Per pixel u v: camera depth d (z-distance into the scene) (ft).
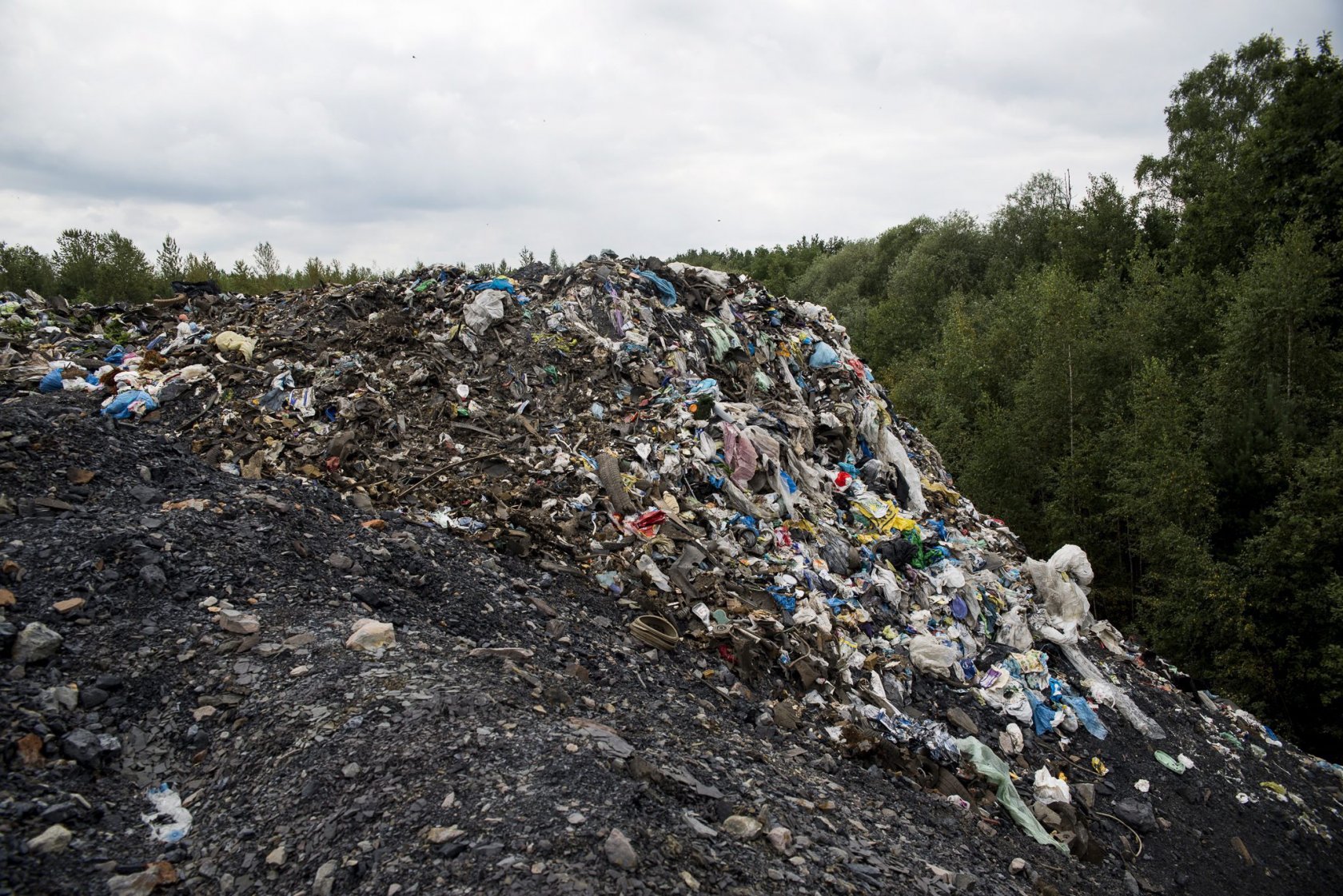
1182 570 50.96
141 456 24.68
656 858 12.71
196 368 32.09
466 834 12.46
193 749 15.03
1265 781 34.17
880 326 121.90
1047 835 24.41
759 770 18.86
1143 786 30.04
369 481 28.14
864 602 32.12
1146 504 53.72
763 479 34.76
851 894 14.08
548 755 14.85
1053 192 120.88
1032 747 29.40
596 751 15.56
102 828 13.08
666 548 28.48
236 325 36.73
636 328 41.55
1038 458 67.31
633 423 34.99
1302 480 47.57
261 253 69.87
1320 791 35.47
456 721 15.48
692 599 27.02
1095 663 37.81
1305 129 69.41
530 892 11.21
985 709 30.12
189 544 20.06
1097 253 101.35
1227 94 103.96
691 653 25.07
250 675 16.63
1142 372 61.16
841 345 55.16
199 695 16.10
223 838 13.15
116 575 18.38
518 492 29.27
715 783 16.76
